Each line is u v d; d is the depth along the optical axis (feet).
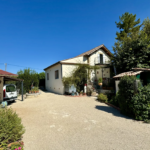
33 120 16.56
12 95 29.43
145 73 25.99
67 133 12.40
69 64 45.73
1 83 27.40
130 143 10.11
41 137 11.60
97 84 51.13
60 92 45.27
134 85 16.79
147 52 35.40
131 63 36.58
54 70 52.24
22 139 11.21
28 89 47.55
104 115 18.60
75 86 41.22
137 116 16.19
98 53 56.13
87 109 22.50
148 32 43.70
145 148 9.30
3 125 9.77
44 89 65.62
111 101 27.53
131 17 49.32
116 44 43.68
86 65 43.57
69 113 19.88
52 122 15.72
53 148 9.64
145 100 15.67
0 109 11.48
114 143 10.17
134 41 37.76
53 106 25.23
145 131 12.44
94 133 12.26
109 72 52.75
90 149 9.36
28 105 26.71
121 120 16.15
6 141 9.49
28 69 49.39
